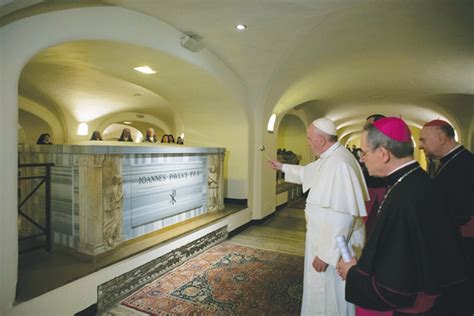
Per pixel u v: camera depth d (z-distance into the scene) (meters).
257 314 2.51
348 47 4.22
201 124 5.70
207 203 4.55
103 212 2.74
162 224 3.60
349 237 1.87
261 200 5.73
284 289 2.96
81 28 2.42
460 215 1.76
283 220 6.11
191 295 2.82
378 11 3.04
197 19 3.10
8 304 1.95
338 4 2.81
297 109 8.91
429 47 4.18
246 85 5.11
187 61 3.54
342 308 1.93
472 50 4.09
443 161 1.92
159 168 3.52
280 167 2.56
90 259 2.65
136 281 2.92
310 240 2.04
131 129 14.53
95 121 9.16
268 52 4.04
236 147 5.48
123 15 2.75
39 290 2.12
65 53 3.08
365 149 1.24
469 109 7.32
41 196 3.15
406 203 1.04
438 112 8.33
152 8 2.81
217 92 4.66
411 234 1.01
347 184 1.86
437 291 0.95
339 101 8.45
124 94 7.40
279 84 5.20
